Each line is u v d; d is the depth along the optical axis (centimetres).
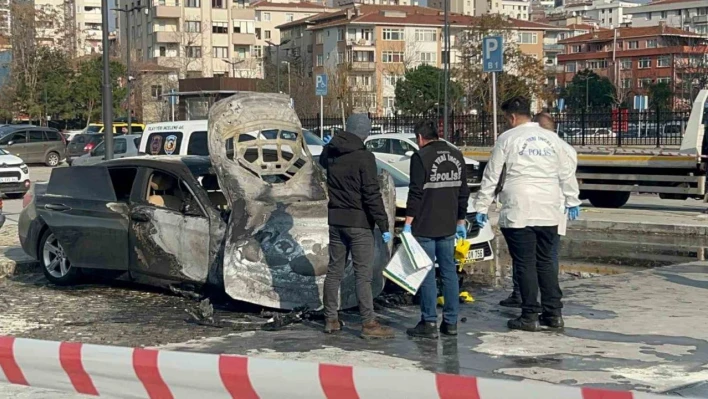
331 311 780
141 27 10169
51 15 6731
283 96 989
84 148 3703
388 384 430
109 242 984
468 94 4866
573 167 770
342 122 4019
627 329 791
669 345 729
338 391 441
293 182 930
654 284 1035
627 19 17912
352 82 7031
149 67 7862
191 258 909
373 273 849
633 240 1547
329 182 754
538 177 755
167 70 7912
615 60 8625
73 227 1012
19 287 1055
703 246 1458
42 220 1065
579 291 994
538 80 5031
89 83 6488
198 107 3822
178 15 9844
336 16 9500
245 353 712
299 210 875
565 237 1593
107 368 496
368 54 9069
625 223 1662
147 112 6994
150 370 484
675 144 2655
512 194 760
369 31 9112
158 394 487
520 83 4831
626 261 1295
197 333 798
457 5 14212
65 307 929
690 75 6738
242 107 945
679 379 628
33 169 3841
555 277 793
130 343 762
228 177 899
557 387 403
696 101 1859
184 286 936
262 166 937
